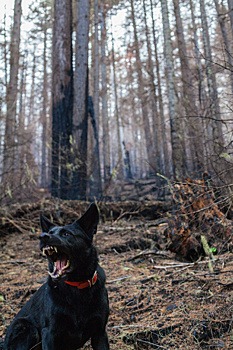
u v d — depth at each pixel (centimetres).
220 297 370
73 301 268
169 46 1041
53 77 1158
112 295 422
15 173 1016
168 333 332
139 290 421
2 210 838
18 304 434
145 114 2503
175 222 533
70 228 281
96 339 283
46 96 3177
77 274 271
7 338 301
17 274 548
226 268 438
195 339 319
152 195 1622
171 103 980
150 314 369
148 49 2361
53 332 267
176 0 1859
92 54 2491
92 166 1234
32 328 296
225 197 451
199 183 520
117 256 602
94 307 274
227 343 310
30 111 3691
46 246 258
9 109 1303
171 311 365
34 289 463
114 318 373
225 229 493
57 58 1150
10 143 1147
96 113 1936
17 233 824
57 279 261
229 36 1811
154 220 862
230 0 777
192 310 360
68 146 1093
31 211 878
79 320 269
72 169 981
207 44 1478
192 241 507
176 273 454
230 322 327
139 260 550
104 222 885
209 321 334
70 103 1136
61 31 1158
